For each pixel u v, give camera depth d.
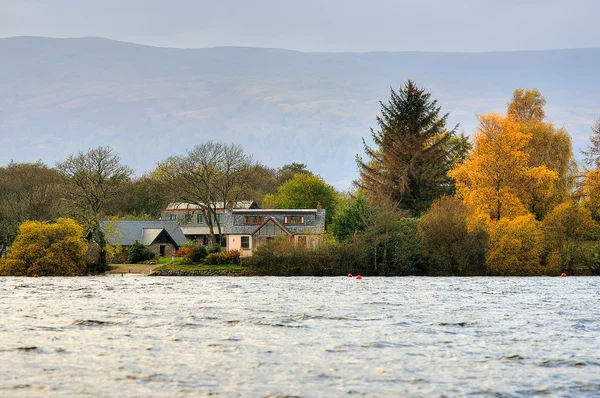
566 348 142.75
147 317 185.00
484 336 155.88
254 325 170.62
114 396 106.94
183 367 124.12
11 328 164.38
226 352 136.62
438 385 113.94
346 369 123.38
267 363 127.44
